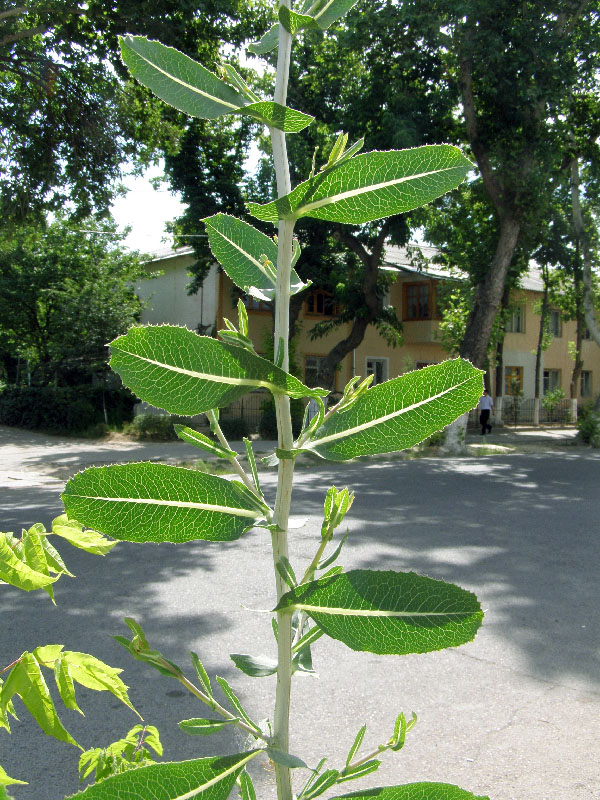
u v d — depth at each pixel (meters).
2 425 25.81
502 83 16.47
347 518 9.79
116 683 1.06
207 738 3.87
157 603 5.98
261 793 3.33
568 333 37.53
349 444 1.10
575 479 14.12
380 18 16.19
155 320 28.42
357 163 1.03
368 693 4.40
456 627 0.96
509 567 7.28
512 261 23.53
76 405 22.95
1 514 9.89
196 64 1.11
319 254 22.67
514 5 16.19
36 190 14.35
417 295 30.11
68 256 25.55
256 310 24.72
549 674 4.67
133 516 1.05
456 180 1.04
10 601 6.02
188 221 22.06
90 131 13.98
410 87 17.84
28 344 25.66
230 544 8.09
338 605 0.99
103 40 13.66
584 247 21.94
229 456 1.15
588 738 3.86
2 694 1.00
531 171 17.34
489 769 3.57
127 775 0.93
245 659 1.16
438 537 8.64
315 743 3.83
